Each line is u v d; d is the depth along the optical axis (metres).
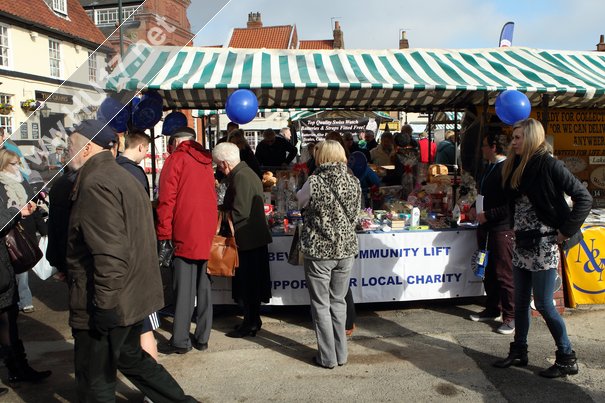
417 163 7.38
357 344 4.25
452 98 7.73
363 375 3.67
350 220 3.63
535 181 3.32
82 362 2.60
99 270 2.40
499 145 4.37
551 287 3.43
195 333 4.19
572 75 5.65
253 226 4.30
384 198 6.58
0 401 3.35
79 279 2.53
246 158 6.39
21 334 4.66
